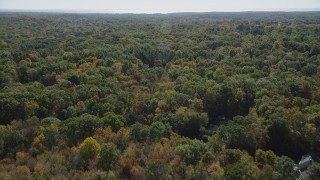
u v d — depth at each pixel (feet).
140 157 217.36
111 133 241.55
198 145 224.74
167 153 219.41
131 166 204.44
